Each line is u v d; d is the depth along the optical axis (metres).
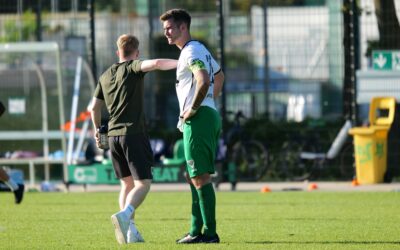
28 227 38.09
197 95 29.62
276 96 74.00
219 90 31.42
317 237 33.44
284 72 73.88
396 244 30.92
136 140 32.16
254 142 67.25
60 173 73.88
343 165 65.56
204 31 88.25
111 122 32.59
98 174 60.09
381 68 62.19
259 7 83.94
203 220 31.25
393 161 64.31
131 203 31.62
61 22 84.44
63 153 61.25
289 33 78.12
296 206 47.94
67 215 43.88
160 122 76.38
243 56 85.31
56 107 69.19
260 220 40.47
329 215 42.62
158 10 87.12
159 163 59.19
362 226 37.41
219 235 34.31
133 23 78.56
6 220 41.34
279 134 68.19
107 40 76.94
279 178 67.19
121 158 32.91
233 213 44.16
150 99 79.06
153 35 76.12
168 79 79.06
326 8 74.12
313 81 71.62
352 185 62.38
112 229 37.19
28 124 67.62
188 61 29.97
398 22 64.56
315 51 71.75
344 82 64.19
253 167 67.12
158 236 34.38
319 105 73.31
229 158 67.00
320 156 65.75
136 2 90.94
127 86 32.19
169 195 56.78
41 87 65.44
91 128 64.75
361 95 62.66
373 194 54.97
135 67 32.06
